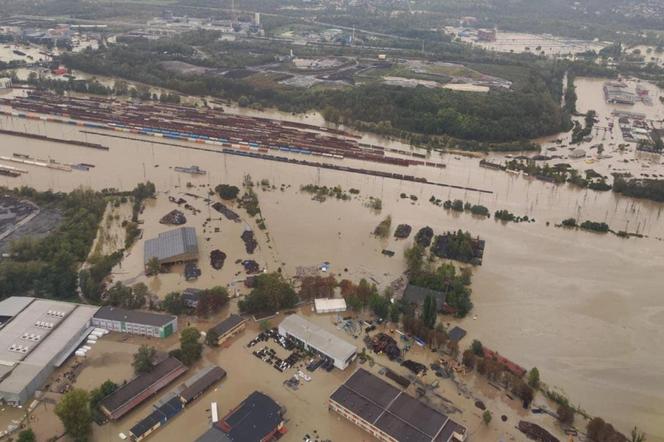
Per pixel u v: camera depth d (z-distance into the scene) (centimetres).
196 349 14875
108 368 14700
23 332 15288
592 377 14825
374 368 14862
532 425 13200
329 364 14962
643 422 13475
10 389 13312
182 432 12838
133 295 16988
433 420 12794
